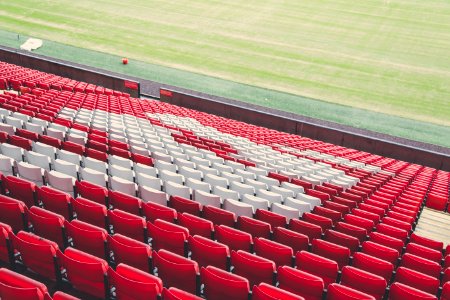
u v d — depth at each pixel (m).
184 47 26.97
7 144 9.32
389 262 6.73
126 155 10.83
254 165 12.08
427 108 21.55
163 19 31.09
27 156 9.15
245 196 8.67
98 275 5.19
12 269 5.90
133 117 16.28
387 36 29.66
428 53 27.55
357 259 6.59
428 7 34.19
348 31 30.27
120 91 21.83
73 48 25.88
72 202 7.07
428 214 11.96
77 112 15.29
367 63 25.95
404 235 8.20
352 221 8.47
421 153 17.89
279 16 32.50
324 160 15.30
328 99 21.97
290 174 11.64
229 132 17.34
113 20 30.44
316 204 9.38
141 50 26.25
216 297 5.35
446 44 28.81
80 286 5.41
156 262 5.54
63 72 22.47
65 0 33.53
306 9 33.84
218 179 9.51
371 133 19.36
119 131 13.03
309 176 12.02
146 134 13.51
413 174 15.37
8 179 7.48
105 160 10.34
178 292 4.53
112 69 23.72
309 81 23.67
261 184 9.85
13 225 6.62
